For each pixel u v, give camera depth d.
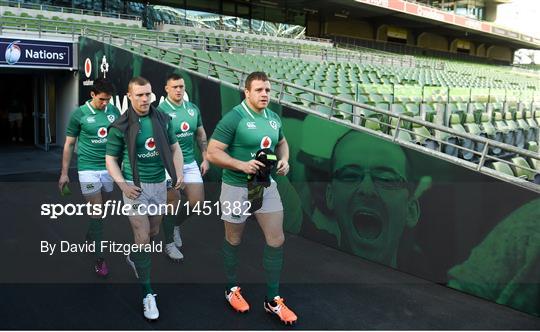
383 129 7.42
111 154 3.50
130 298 3.83
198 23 22.80
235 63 11.99
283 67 13.05
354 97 9.45
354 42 31.56
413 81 15.91
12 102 12.53
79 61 10.81
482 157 3.94
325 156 5.12
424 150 4.28
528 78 29.89
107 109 4.25
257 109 3.40
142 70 8.23
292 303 3.81
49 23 13.34
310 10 28.25
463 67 30.48
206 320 3.49
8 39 9.83
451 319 3.58
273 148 3.51
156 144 3.49
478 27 36.50
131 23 18.36
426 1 37.12
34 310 3.57
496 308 3.78
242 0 24.42
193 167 4.79
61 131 11.75
